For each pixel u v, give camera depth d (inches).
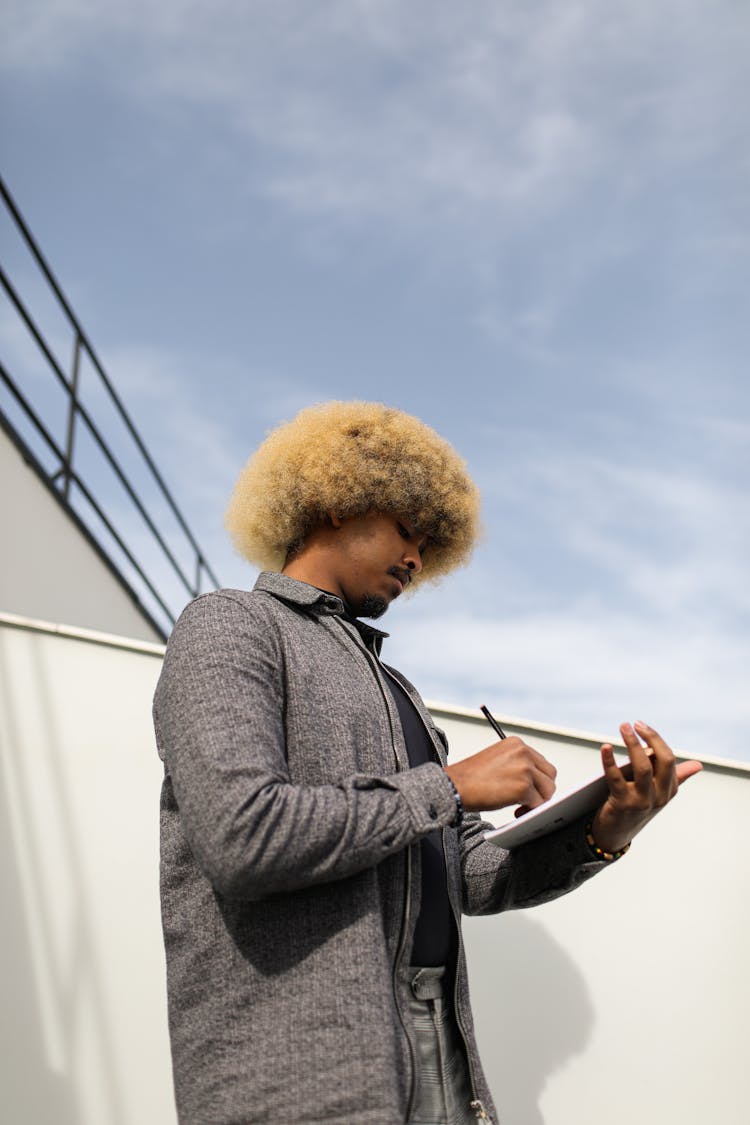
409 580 68.7
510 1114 91.6
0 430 191.3
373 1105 43.6
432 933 53.8
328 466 67.3
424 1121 49.2
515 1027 94.8
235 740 48.5
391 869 51.6
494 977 96.7
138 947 94.0
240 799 46.2
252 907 48.9
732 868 101.3
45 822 98.1
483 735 104.9
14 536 192.2
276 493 68.9
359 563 66.3
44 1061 89.3
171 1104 88.8
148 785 100.5
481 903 63.8
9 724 101.7
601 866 58.9
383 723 56.3
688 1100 92.5
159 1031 91.1
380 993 46.4
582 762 104.4
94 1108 88.0
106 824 98.6
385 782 49.8
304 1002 46.1
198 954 49.4
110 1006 91.6
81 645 106.0
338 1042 44.9
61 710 102.8
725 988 96.9
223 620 54.5
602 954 98.0
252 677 51.8
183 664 52.1
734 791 104.0
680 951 98.1
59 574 209.6
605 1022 95.3
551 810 54.8
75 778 100.1
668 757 53.6
